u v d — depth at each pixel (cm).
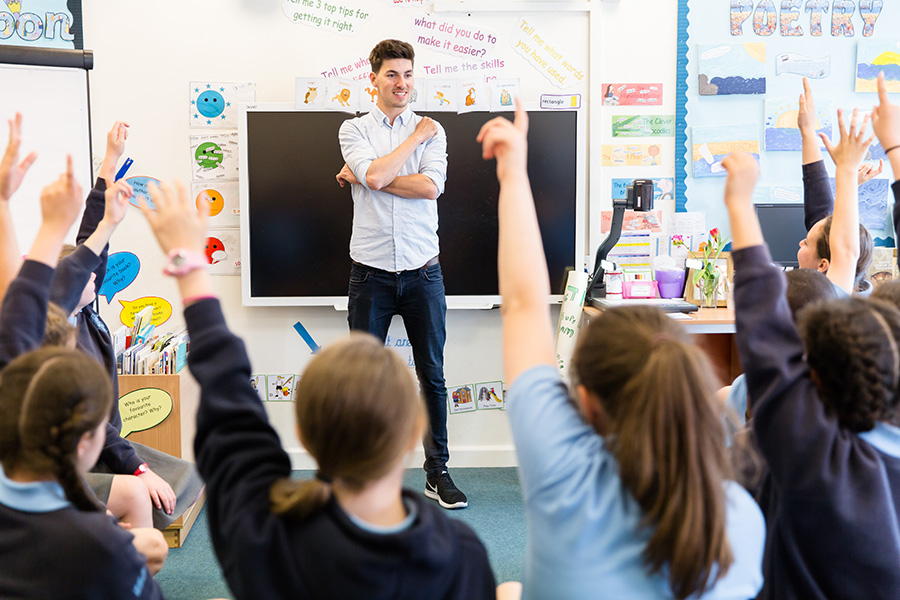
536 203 360
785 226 354
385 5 354
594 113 359
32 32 341
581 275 348
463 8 354
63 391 121
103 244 189
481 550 105
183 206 114
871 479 119
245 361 111
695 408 96
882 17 360
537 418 105
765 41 360
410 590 94
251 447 106
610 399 103
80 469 127
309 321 370
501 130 120
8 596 124
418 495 105
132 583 130
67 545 124
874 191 369
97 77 352
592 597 99
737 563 103
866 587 121
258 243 358
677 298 363
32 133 292
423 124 318
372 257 325
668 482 95
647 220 368
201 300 112
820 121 365
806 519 120
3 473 126
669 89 362
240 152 352
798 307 172
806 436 114
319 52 355
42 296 137
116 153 222
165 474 249
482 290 364
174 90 354
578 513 100
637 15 357
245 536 96
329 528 95
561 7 354
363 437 94
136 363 307
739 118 364
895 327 122
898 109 170
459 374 375
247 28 353
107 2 349
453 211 360
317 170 355
